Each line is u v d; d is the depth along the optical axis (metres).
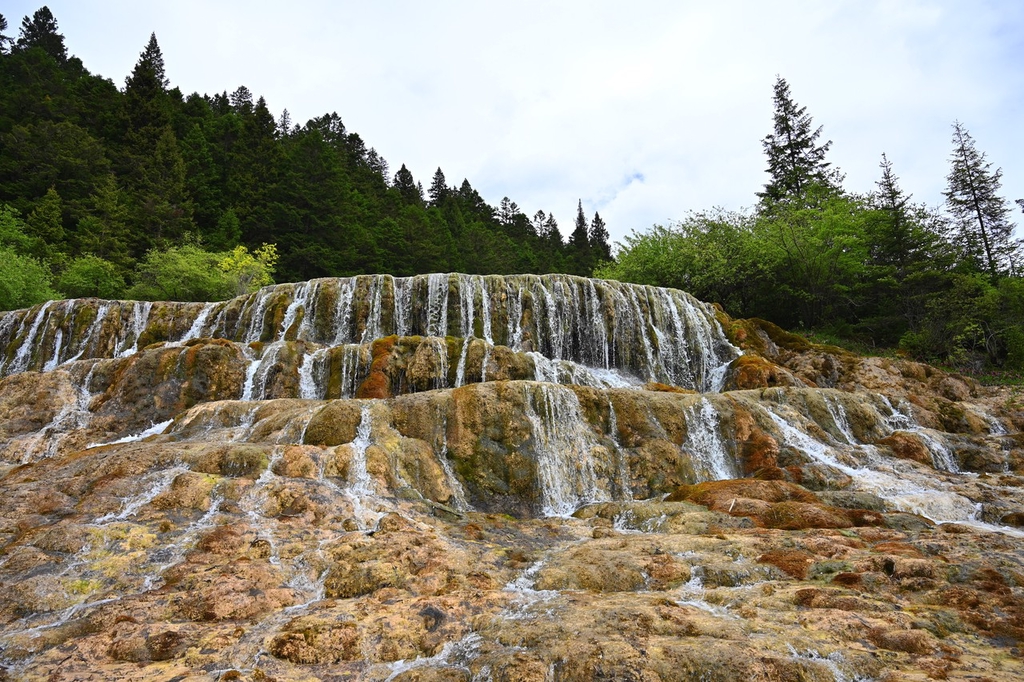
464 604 8.79
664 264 44.94
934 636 7.63
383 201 84.50
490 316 30.89
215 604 8.64
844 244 39.84
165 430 18.77
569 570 10.09
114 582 9.30
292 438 16.12
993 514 14.82
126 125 67.50
